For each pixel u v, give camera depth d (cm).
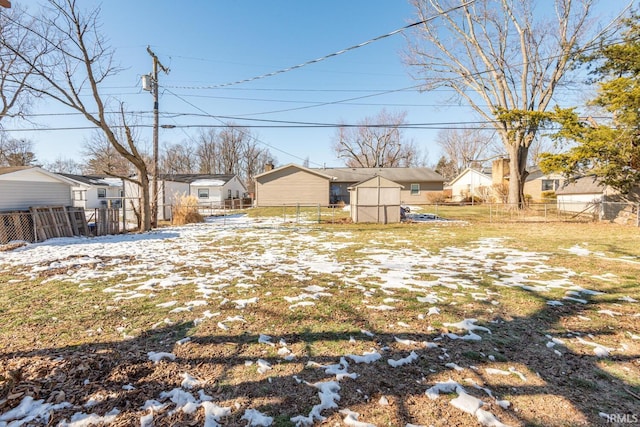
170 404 197
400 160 4416
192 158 4462
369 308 366
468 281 479
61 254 704
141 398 202
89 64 998
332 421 184
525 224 1364
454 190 3384
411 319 335
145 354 259
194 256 684
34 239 920
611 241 861
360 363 248
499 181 2600
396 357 257
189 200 1620
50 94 977
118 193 2548
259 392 210
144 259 651
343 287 449
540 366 244
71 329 310
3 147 2627
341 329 310
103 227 1098
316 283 470
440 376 230
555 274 519
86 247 805
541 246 794
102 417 184
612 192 1455
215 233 1101
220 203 2620
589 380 225
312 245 833
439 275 516
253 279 493
